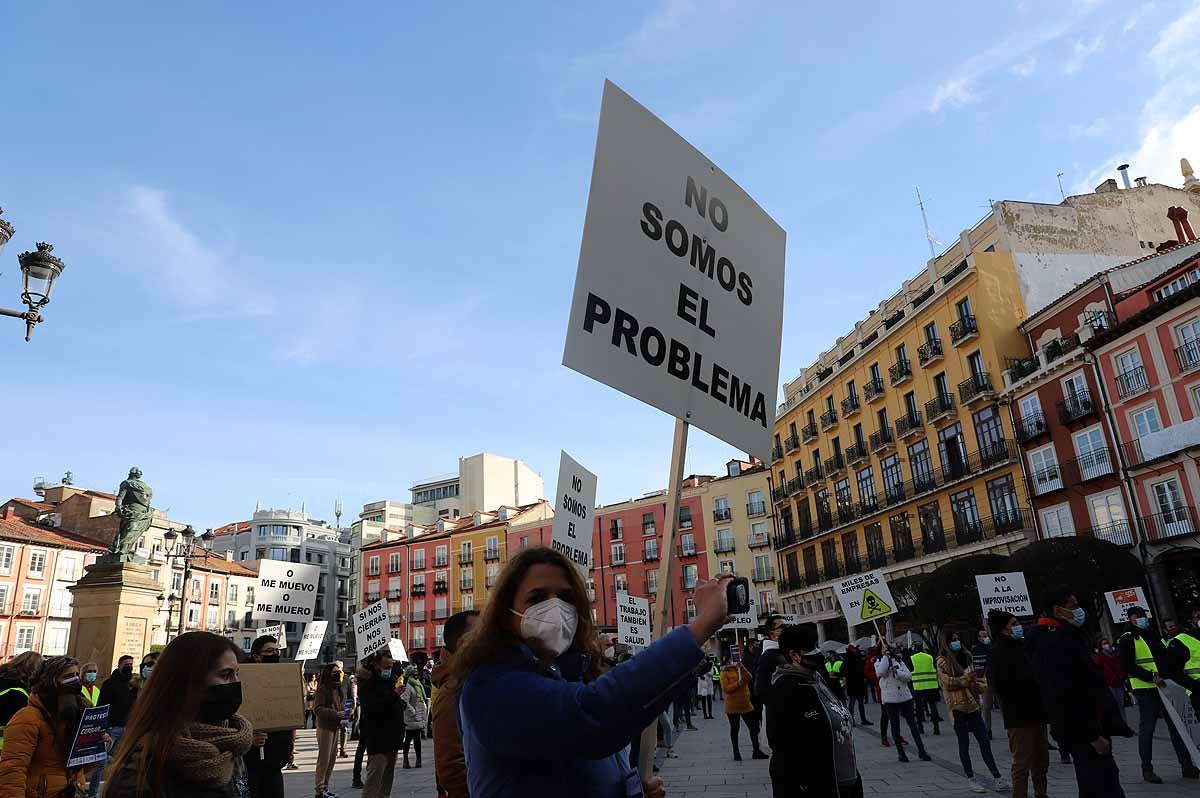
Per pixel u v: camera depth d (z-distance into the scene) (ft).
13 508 206.18
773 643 31.19
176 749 8.92
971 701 30.99
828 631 157.17
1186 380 90.53
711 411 10.82
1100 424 100.42
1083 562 81.61
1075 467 103.55
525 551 7.20
